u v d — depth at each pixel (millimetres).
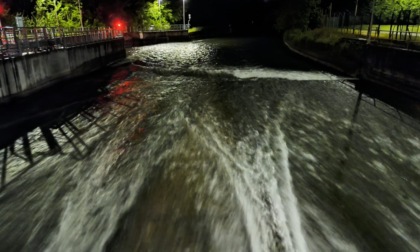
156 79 21781
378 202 7383
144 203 7133
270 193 7484
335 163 9234
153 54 38125
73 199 7371
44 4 36406
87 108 14586
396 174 8703
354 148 10281
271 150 9914
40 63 16562
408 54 15852
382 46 18688
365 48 20938
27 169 8789
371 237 6203
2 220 6660
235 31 91188
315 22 48188
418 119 12992
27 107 14250
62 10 37531
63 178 8312
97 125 12273
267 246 5805
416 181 8383
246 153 9648
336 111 14180
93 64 24750
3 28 14547
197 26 96562
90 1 45750
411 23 29875
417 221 6750
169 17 73375
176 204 7082
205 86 19391
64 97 16375
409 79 15828
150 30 61781
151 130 11664
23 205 7164
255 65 28656
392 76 17453
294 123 12562
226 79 21688
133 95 17109
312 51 33500
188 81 21016
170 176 8289
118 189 7738
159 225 6395
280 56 35812
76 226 6438
